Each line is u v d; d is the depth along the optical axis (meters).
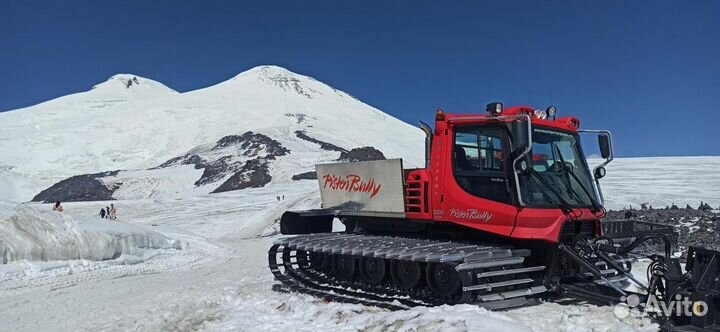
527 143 7.36
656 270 6.79
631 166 53.88
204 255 21.00
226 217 44.41
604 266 8.43
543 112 8.48
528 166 7.68
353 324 7.08
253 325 7.92
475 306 6.88
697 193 34.38
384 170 9.48
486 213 7.94
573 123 8.77
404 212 9.09
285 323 7.86
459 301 7.33
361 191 9.98
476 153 8.21
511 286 7.67
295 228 11.33
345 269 9.76
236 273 14.62
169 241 21.84
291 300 9.05
